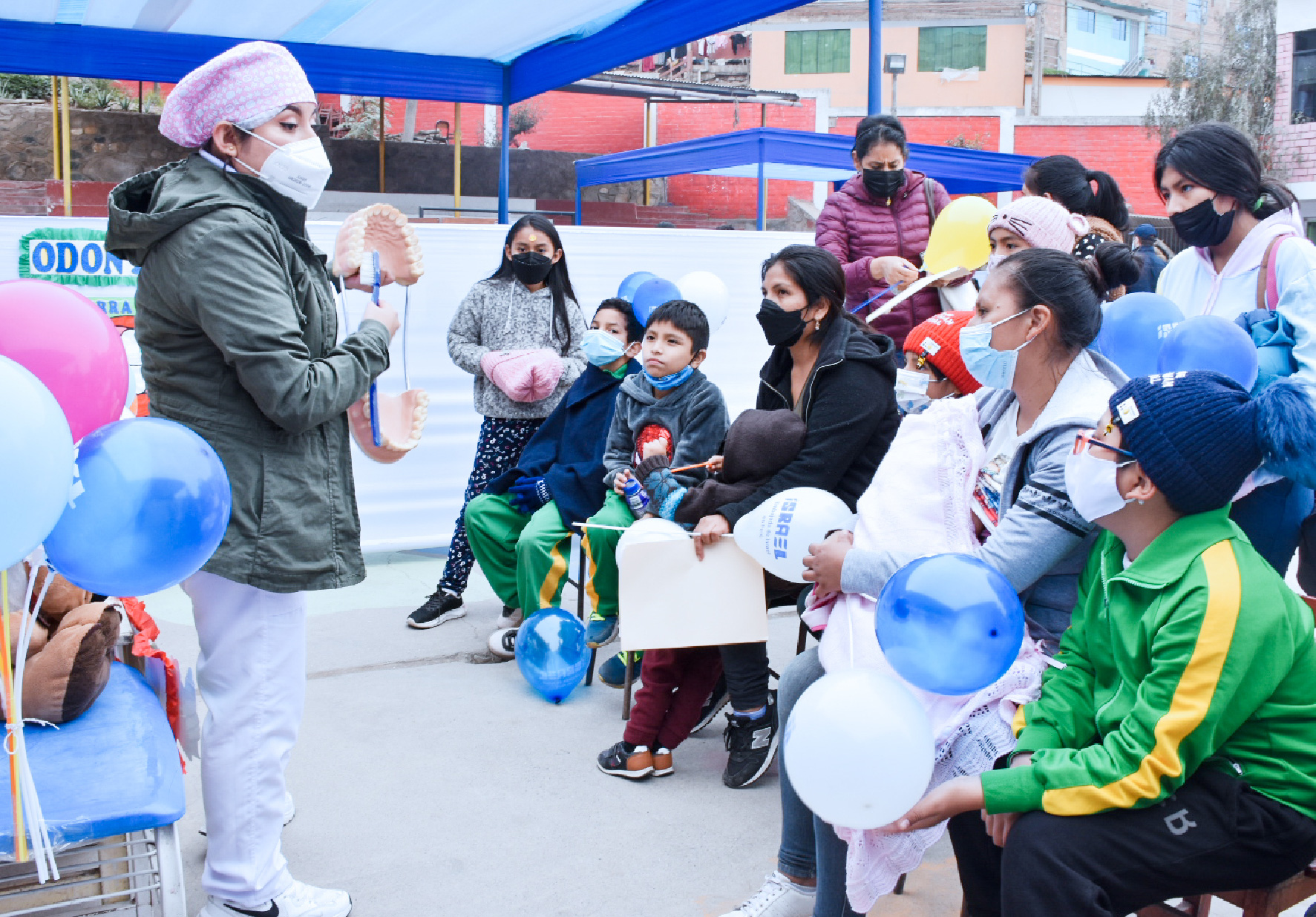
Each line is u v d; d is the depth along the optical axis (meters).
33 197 13.23
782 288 3.06
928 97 26.11
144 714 2.21
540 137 20.94
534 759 3.46
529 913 2.60
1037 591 2.20
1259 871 1.74
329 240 5.14
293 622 2.44
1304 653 1.73
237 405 2.29
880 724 1.74
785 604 3.52
